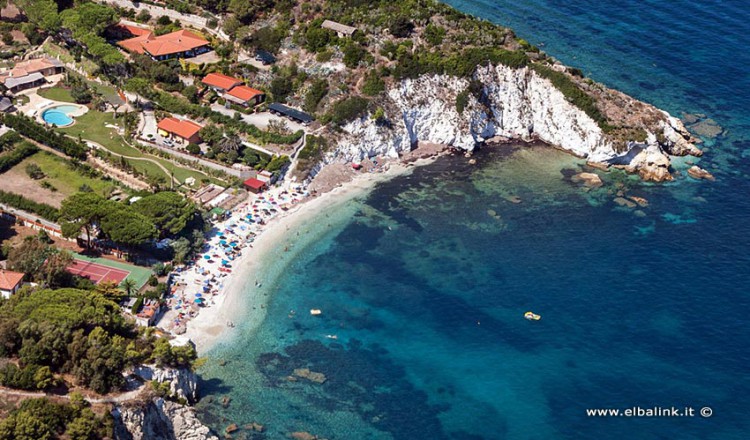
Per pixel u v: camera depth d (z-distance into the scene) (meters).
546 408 139.88
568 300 165.00
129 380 128.25
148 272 162.75
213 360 147.25
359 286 168.12
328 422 136.12
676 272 173.38
